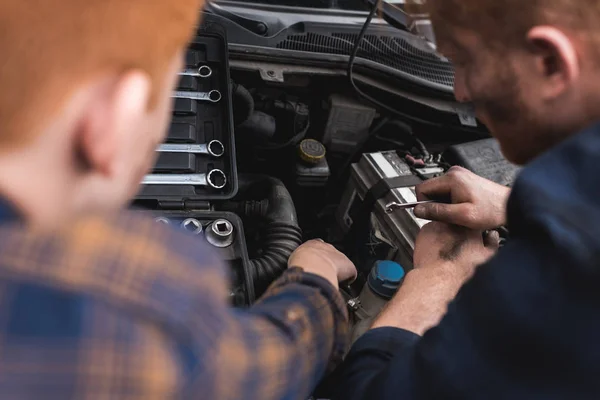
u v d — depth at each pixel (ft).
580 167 1.41
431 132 5.11
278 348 1.61
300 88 4.77
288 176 4.68
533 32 1.45
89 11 1.08
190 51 4.00
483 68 1.66
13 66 1.06
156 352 1.11
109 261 1.12
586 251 1.30
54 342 1.05
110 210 1.29
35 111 1.09
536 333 1.40
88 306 1.08
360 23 4.83
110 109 1.15
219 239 3.31
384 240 3.74
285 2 4.78
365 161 4.03
